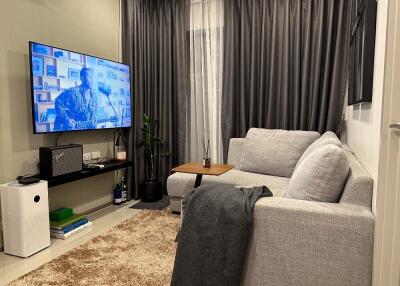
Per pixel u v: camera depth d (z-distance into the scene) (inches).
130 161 145.1
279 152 129.0
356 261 54.9
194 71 163.3
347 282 55.4
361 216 54.5
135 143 159.3
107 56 147.1
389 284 54.1
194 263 59.6
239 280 58.3
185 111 164.9
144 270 84.0
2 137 98.3
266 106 149.3
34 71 102.0
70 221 112.3
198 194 62.6
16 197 92.1
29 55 100.3
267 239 58.7
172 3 160.6
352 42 103.1
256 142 135.5
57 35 118.6
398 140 53.3
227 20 151.3
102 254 93.7
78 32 129.0
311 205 58.2
